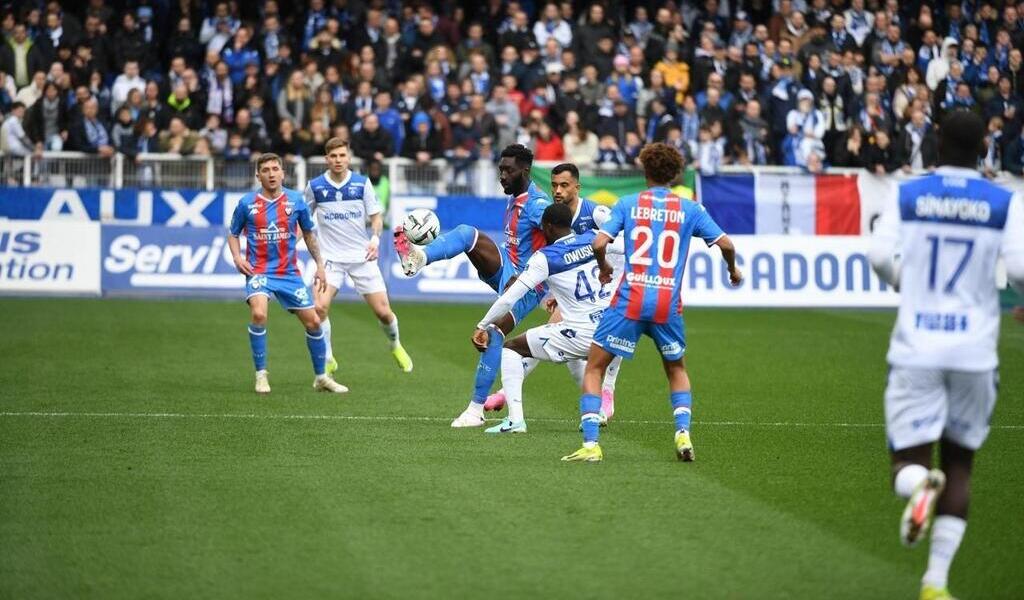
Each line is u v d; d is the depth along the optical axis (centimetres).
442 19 7662
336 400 3825
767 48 7600
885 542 2294
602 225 2856
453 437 3241
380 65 7356
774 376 4525
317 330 3962
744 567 2131
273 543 2247
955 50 7862
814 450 3169
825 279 6800
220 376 4275
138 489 2634
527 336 3288
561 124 7181
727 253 2866
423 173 6925
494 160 6969
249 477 2752
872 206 7188
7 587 2003
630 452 3091
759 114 7344
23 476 2747
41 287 6606
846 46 7806
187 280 6669
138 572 2080
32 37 7225
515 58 7394
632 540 2284
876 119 7294
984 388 1989
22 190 6712
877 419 3656
